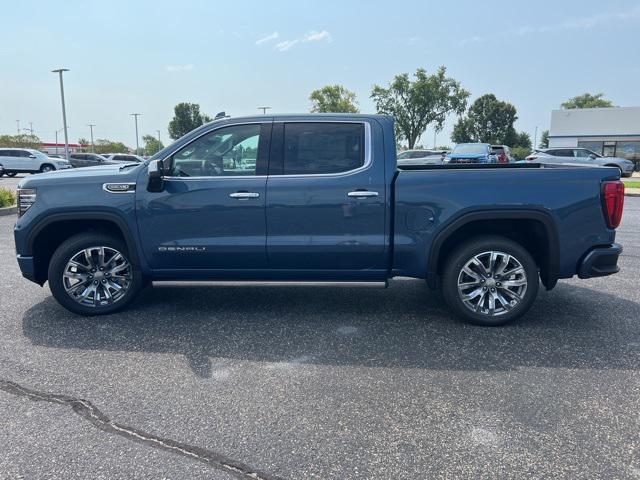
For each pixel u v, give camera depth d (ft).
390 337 14.49
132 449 9.17
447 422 10.01
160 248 15.44
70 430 9.77
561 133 143.23
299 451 9.11
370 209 14.89
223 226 15.21
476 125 221.05
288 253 15.21
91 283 16.16
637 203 53.72
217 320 15.93
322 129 15.19
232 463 8.78
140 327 15.29
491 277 15.06
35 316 16.22
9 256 25.22
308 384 11.64
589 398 10.94
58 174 15.88
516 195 14.48
